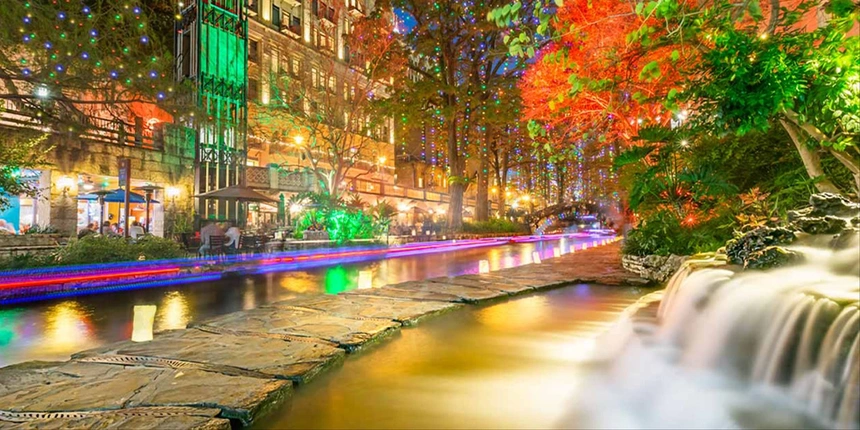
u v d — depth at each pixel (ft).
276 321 22.13
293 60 132.16
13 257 34.86
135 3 41.83
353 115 100.17
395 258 65.87
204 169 86.17
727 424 11.34
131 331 21.72
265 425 11.73
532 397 13.78
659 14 16.28
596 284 36.78
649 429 11.68
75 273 34.76
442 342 19.92
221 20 93.45
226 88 91.97
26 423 10.60
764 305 13.57
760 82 18.40
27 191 41.96
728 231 34.91
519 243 107.96
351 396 13.82
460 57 106.42
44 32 35.53
